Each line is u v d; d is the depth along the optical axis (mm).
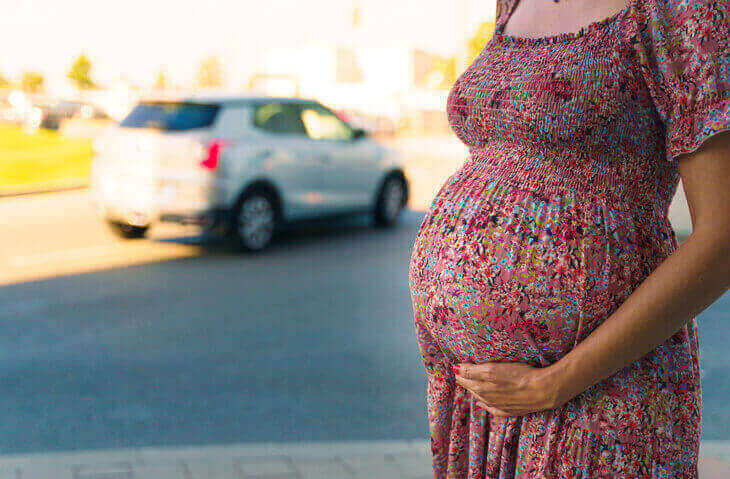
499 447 1440
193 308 6777
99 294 7246
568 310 1333
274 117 9766
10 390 4766
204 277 8023
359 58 57906
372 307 6887
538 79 1332
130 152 9188
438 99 51531
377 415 4430
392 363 5348
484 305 1401
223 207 9031
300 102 10148
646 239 1330
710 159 1216
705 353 5480
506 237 1377
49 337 5895
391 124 40875
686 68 1228
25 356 5426
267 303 6980
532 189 1365
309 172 10023
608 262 1314
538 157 1370
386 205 11414
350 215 10883
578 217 1327
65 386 4852
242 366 5258
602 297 1315
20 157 20453
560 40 1346
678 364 1358
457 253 1443
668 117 1258
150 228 10867
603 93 1292
